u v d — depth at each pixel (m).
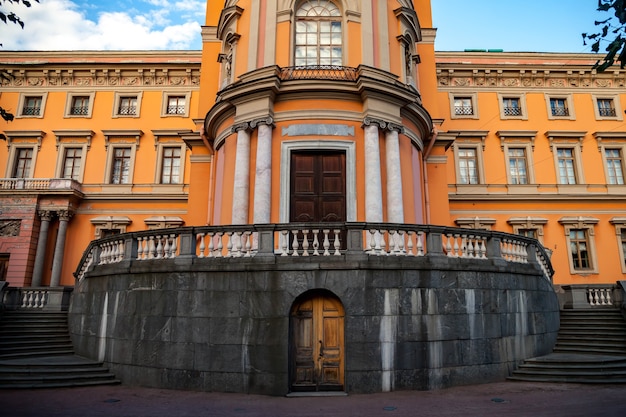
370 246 10.09
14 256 23.69
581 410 7.66
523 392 9.20
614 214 25.17
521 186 25.56
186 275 10.16
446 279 10.19
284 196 13.77
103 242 12.34
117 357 10.70
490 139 26.36
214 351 9.61
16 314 14.09
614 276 24.34
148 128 27.44
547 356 11.68
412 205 14.95
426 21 20.84
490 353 10.41
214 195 17.03
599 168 26.09
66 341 13.00
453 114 26.62
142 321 10.42
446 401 8.45
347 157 14.12
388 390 9.30
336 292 9.59
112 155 27.11
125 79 28.20
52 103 27.72
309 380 9.47
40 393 9.33
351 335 9.43
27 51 27.84
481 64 26.69
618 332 12.69
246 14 16.28
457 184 25.38
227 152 15.26
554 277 24.28
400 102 14.87
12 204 24.45
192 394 9.22
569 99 26.95
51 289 15.08
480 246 11.25
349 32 15.39
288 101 14.47
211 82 20.12
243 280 9.78
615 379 10.14
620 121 26.69
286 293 9.56
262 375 9.27
